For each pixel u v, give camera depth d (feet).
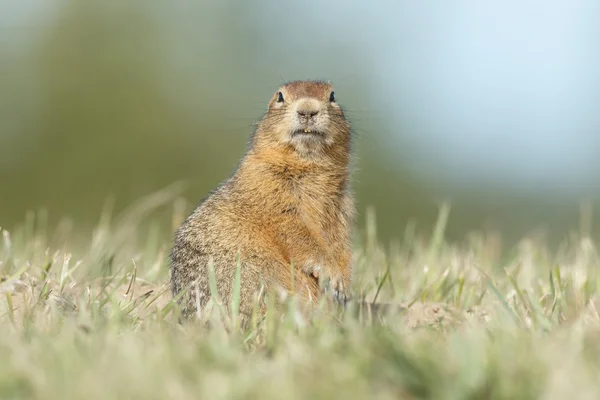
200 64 176.04
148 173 162.81
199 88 173.47
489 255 52.49
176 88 172.14
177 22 178.40
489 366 25.07
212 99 173.06
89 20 173.99
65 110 164.55
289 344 28.35
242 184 40.93
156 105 168.35
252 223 40.09
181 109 169.99
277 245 40.16
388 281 46.44
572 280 41.39
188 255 40.11
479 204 151.12
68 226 61.11
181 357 26.25
